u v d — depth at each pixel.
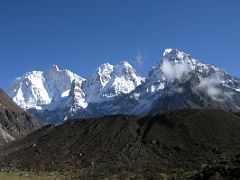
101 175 166.75
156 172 163.12
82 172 176.38
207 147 184.12
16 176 172.25
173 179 146.50
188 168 163.00
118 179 156.75
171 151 187.75
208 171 139.12
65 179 163.50
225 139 189.50
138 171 168.50
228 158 163.88
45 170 186.62
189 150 184.75
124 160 186.00
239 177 124.19
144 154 189.88
